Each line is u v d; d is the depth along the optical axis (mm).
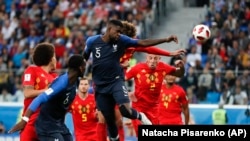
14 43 55750
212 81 43875
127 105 24203
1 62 53500
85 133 32125
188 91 44031
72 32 55000
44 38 55625
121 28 24297
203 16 57781
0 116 45250
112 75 24438
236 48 49688
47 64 24891
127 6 56312
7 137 40188
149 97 28938
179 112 33750
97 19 56094
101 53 24438
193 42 51438
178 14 58406
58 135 23188
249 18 53500
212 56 48469
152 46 26109
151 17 55531
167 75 32000
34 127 24016
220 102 42625
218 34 51250
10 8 60281
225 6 54344
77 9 57625
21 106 45125
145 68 28859
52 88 22781
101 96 24766
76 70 22984
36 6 58812
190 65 44812
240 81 43500
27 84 24453
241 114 42688
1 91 47000
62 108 23328
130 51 26703
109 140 25734
